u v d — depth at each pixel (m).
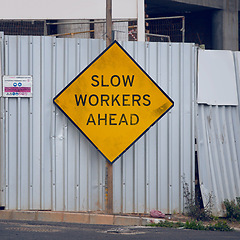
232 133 24.42
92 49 22.47
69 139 22.27
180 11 61.66
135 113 22.23
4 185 21.94
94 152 22.42
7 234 18.00
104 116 22.08
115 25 34.59
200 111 23.61
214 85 23.86
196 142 23.42
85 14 34.62
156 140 22.89
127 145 22.17
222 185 23.89
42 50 22.14
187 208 23.08
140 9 34.19
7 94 21.97
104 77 22.06
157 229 20.23
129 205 22.59
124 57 22.14
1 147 21.94
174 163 23.08
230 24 61.41
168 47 23.09
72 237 17.83
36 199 22.06
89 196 22.33
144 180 22.75
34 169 22.05
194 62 23.45
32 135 22.02
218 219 23.03
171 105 22.34
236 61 24.62
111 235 18.53
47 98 22.16
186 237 18.61
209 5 58.75
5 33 35.84
